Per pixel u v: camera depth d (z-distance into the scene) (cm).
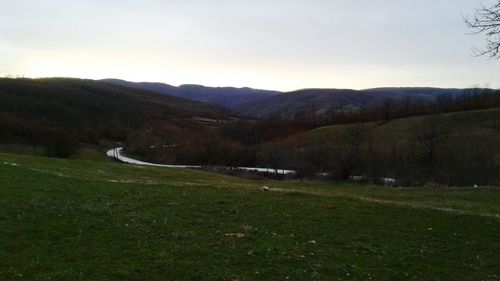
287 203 2325
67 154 9550
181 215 1917
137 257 1359
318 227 1859
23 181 2425
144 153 13650
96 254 1369
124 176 4506
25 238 1487
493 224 2086
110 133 18262
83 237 1527
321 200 2483
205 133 18088
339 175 8250
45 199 2009
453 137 11569
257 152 12525
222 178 6038
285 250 1503
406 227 1953
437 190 4150
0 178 2438
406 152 10438
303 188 5375
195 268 1295
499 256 1617
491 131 11706
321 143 13462
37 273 1204
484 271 1456
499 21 1672
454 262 1528
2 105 18225
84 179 2847
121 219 1775
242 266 1340
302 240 1653
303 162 10350
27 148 11419
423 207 2452
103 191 2355
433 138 10125
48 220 1694
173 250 1435
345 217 2067
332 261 1435
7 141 12444
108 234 1573
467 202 3275
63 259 1317
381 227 1928
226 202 2256
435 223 2050
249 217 1961
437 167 8750
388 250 1603
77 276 1193
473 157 8906
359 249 1590
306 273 1315
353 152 9519
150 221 1780
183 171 6125
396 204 2488
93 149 13600
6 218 1672
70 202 2003
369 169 8862
